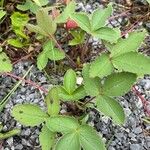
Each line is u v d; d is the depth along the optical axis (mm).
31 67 254
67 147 191
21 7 267
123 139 225
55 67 250
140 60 201
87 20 226
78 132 195
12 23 258
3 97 242
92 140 193
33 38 263
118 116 197
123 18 278
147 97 243
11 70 238
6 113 235
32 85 245
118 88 201
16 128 229
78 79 243
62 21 243
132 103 239
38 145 224
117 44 208
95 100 211
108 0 284
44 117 206
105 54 208
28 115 205
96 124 229
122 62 203
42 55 242
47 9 254
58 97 208
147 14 277
